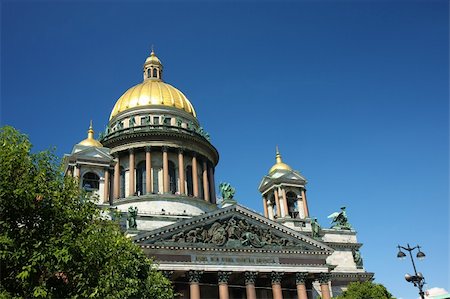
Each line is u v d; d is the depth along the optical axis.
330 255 100.88
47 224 34.53
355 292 85.00
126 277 46.75
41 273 33.22
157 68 138.00
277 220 108.75
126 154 115.38
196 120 127.94
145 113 121.69
